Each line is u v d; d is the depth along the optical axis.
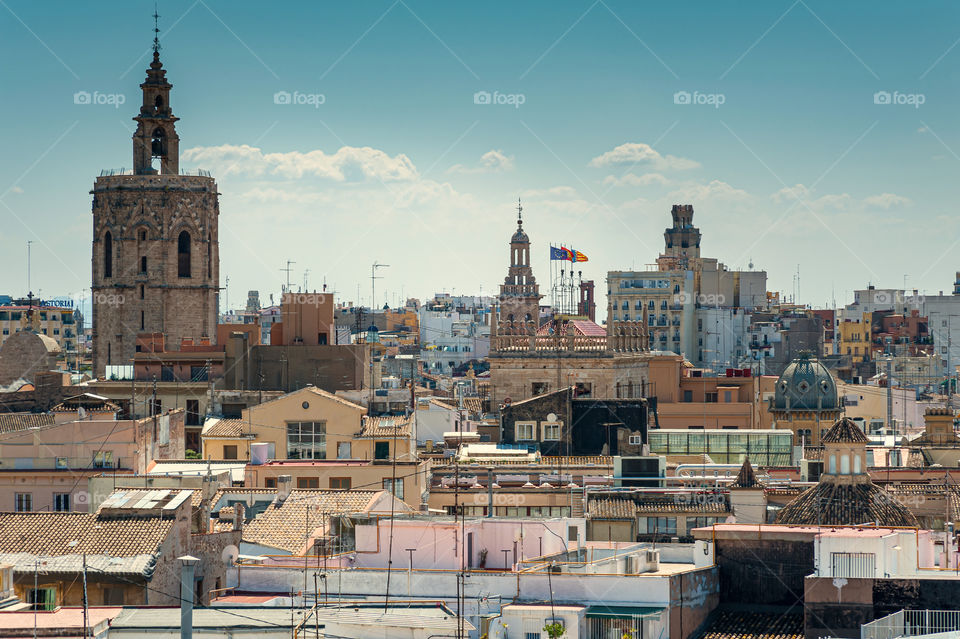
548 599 95.94
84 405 173.25
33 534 106.12
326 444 174.50
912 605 90.62
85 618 85.69
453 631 88.81
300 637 88.81
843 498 119.06
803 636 94.50
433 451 183.12
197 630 89.19
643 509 139.25
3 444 147.88
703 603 97.00
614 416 181.12
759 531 99.06
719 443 181.75
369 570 99.06
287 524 120.25
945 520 133.38
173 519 107.31
